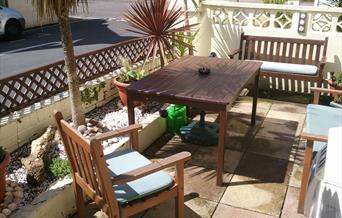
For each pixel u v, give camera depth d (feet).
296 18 19.34
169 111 14.58
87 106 14.74
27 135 12.05
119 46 17.22
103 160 6.90
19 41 35.73
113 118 14.20
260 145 13.80
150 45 15.58
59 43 34.47
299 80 18.12
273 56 19.81
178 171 8.28
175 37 16.55
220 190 10.91
